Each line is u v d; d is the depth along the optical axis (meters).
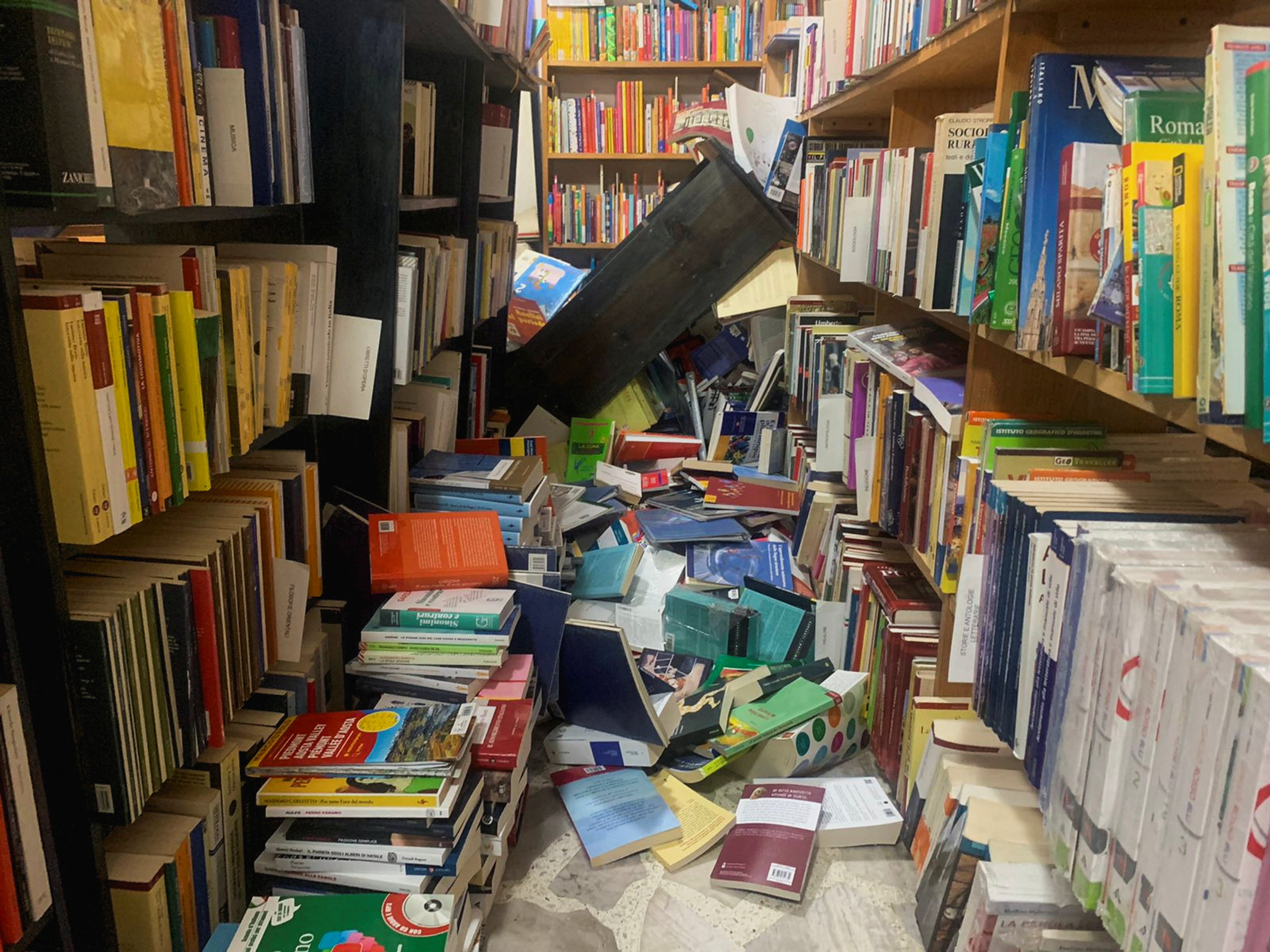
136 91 0.98
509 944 1.59
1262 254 0.73
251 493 1.46
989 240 1.37
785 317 3.94
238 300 1.27
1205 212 0.79
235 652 1.32
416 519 1.90
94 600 1.06
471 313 3.07
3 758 0.87
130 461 1.02
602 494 3.17
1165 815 0.81
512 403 3.98
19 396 0.87
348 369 1.57
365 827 1.33
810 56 3.46
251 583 1.37
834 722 2.12
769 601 2.53
